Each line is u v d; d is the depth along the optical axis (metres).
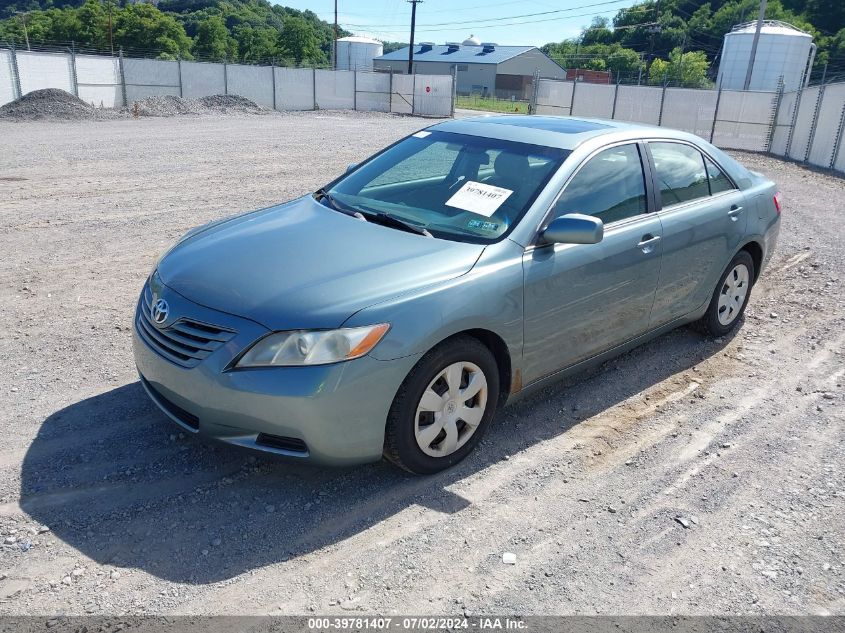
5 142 16.59
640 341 4.77
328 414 3.06
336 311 3.12
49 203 9.51
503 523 3.26
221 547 3.01
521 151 4.30
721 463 3.86
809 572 3.02
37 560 2.87
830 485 3.68
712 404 4.55
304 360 3.03
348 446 3.17
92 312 5.61
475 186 4.13
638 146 4.62
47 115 24.91
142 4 87.94
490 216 3.89
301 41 97.19
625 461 3.84
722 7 100.94
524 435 4.06
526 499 3.45
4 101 29.56
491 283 3.53
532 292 3.72
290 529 3.14
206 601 2.70
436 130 4.88
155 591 2.74
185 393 3.22
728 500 3.52
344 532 3.14
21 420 3.95
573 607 2.76
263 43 98.19
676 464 3.83
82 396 4.26
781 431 4.23
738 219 5.23
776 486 3.66
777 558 3.10
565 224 3.68
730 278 5.45
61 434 3.82
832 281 7.32
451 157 4.47
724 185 5.29
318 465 3.21
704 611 2.78
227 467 3.60
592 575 2.95
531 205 3.89
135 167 13.11
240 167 13.59
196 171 12.88
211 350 3.15
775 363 5.23
